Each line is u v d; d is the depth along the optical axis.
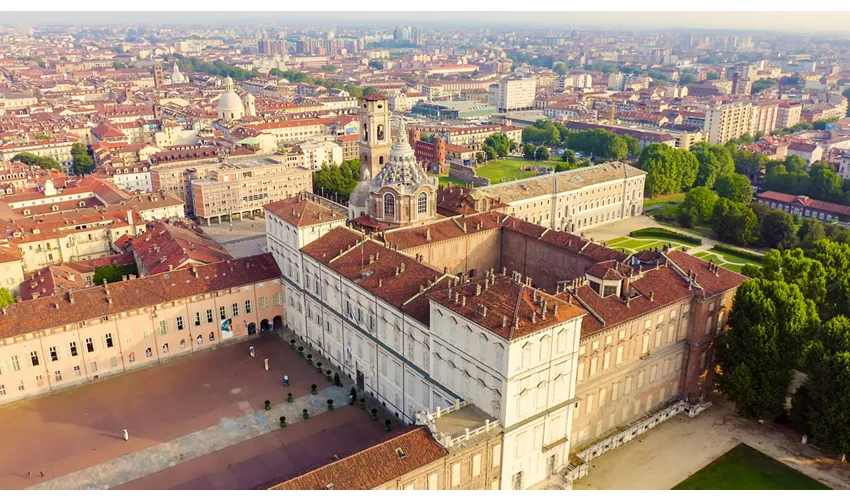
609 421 127.50
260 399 141.62
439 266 179.25
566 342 109.06
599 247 166.25
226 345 165.75
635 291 129.12
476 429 103.31
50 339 141.50
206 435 128.88
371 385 142.88
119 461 121.06
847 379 112.56
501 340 101.31
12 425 131.88
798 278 156.50
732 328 132.62
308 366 156.12
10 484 114.81
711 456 123.19
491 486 107.94
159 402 140.12
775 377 126.12
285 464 120.62
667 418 135.50
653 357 130.12
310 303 161.38
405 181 182.12
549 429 113.19
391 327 131.38
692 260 142.62
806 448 125.69
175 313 156.62
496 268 195.50
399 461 97.31
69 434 129.12
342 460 95.44
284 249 168.88
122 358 151.62
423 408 126.00
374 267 142.50
